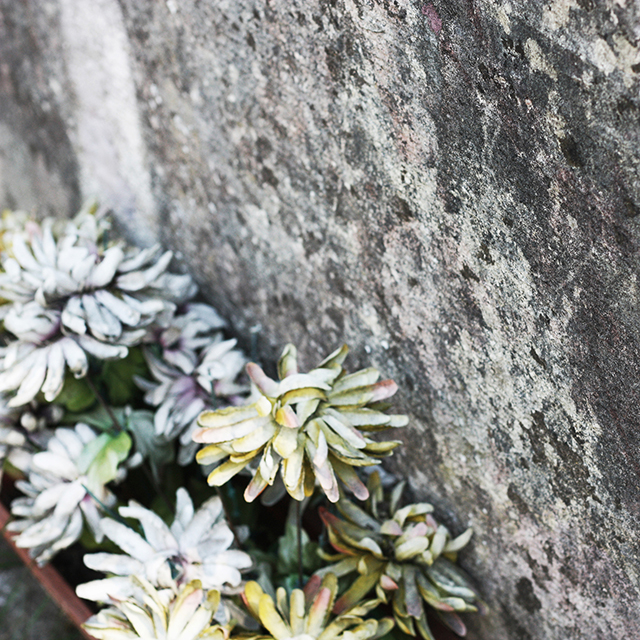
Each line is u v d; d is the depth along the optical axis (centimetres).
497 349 54
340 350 56
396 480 62
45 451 63
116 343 60
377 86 53
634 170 47
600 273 49
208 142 63
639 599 53
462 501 59
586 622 56
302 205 59
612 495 52
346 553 59
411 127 53
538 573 57
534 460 55
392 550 59
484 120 50
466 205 52
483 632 61
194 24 59
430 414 58
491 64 49
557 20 47
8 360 60
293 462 53
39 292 59
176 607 54
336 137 56
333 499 52
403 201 55
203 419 54
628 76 46
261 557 63
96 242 63
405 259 56
